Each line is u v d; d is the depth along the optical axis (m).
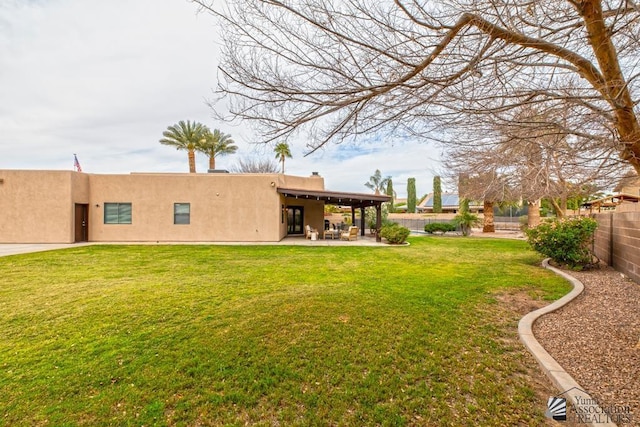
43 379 2.79
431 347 3.46
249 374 2.89
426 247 13.55
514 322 4.21
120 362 3.10
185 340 3.62
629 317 4.23
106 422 2.25
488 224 23.91
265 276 7.18
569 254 7.78
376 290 5.85
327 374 2.90
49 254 10.76
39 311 4.62
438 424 2.24
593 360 3.03
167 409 2.40
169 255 10.65
